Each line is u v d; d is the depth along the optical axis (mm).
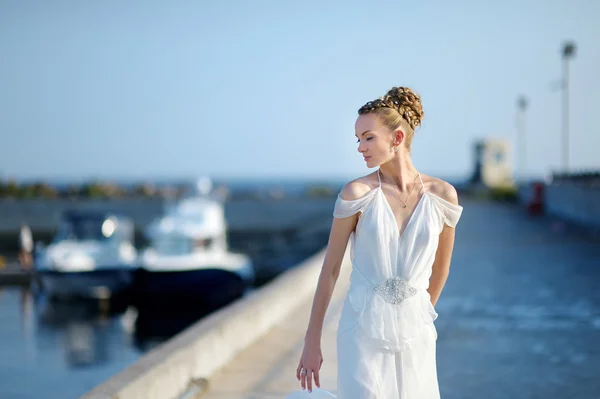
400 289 3000
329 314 9930
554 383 6715
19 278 28266
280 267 32125
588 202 27828
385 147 3027
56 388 13680
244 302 8570
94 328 21266
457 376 7031
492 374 7086
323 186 51469
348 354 3016
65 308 24484
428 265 3070
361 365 2977
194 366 6152
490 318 10219
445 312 10797
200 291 25547
